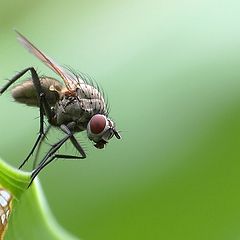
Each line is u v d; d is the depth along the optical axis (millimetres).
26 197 89
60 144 104
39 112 106
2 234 88
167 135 106
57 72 106
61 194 105
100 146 106
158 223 103
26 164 106
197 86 108
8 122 108
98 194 104
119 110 108
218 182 104
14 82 106
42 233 89
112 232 103
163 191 104
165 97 108
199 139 105
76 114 107
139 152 106
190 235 103
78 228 103
